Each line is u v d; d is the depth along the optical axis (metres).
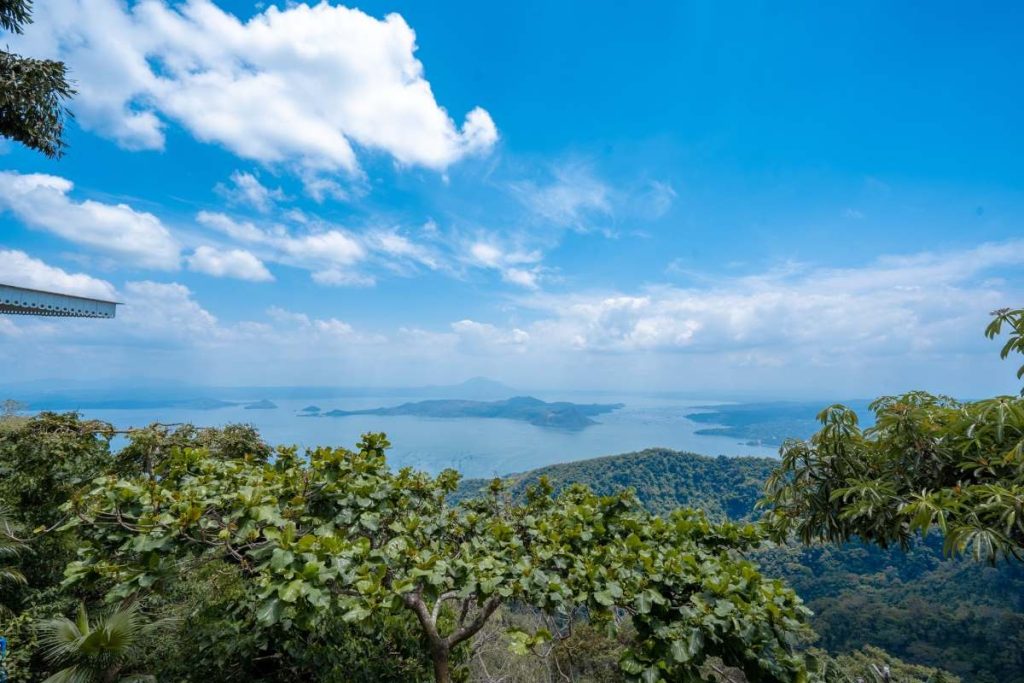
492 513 3.99
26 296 10.93
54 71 6.62
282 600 2.25
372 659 4.46
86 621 3.93
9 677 3.77
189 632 4.45
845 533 3.50
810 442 3.71
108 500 2.73
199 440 6.32
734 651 2.39
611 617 2.65
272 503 2.93
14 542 4.60
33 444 5.40
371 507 3.54
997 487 2.70
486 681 4.67
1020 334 3.15
